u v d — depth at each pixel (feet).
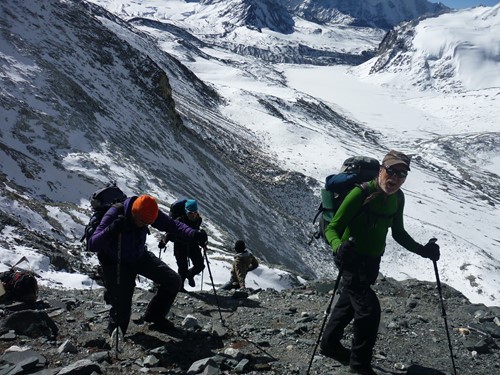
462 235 238.48
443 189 319.27
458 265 180.55
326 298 29.09
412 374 18.06
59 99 124.06
